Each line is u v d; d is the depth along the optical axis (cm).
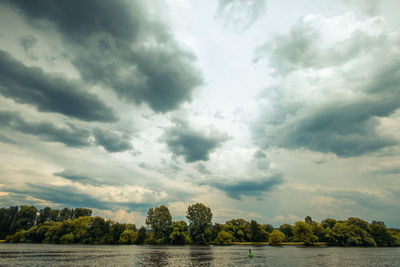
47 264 4922
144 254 7688
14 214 16300
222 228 16550
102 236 14125
